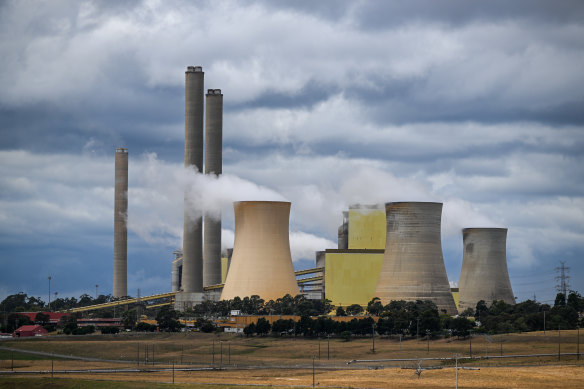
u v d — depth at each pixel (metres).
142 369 186.38
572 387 145.38
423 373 164.62
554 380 151.88
